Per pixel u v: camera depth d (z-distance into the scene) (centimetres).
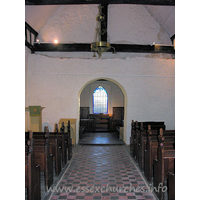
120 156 687
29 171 310
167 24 903
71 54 923
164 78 896
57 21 920
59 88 883
